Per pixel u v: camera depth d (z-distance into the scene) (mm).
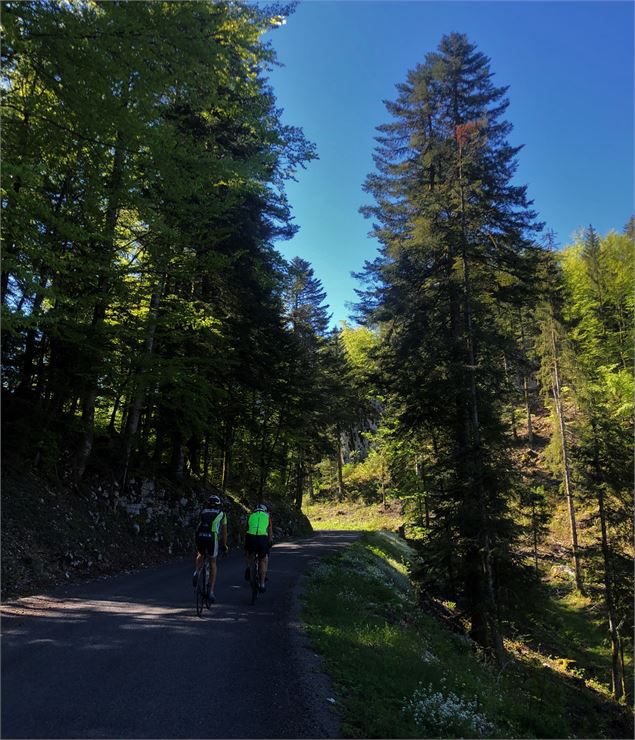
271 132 15320
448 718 5418
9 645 6086
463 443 16188
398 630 9102
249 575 9438
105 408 20484
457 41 21531
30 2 7277
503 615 14766
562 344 33312
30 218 8633
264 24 12266
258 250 20859
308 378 33438
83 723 4219
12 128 9141
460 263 17062
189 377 15883
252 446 31328
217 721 4457
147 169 10344
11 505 11094
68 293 13031
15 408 13336
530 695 11250
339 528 44844
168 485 19172
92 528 13250
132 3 7895
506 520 14859
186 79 9242
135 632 6965
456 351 16078
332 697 5250
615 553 22078
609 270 48125
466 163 16844
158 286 15055
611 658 23156
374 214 23219
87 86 7902
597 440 23109
